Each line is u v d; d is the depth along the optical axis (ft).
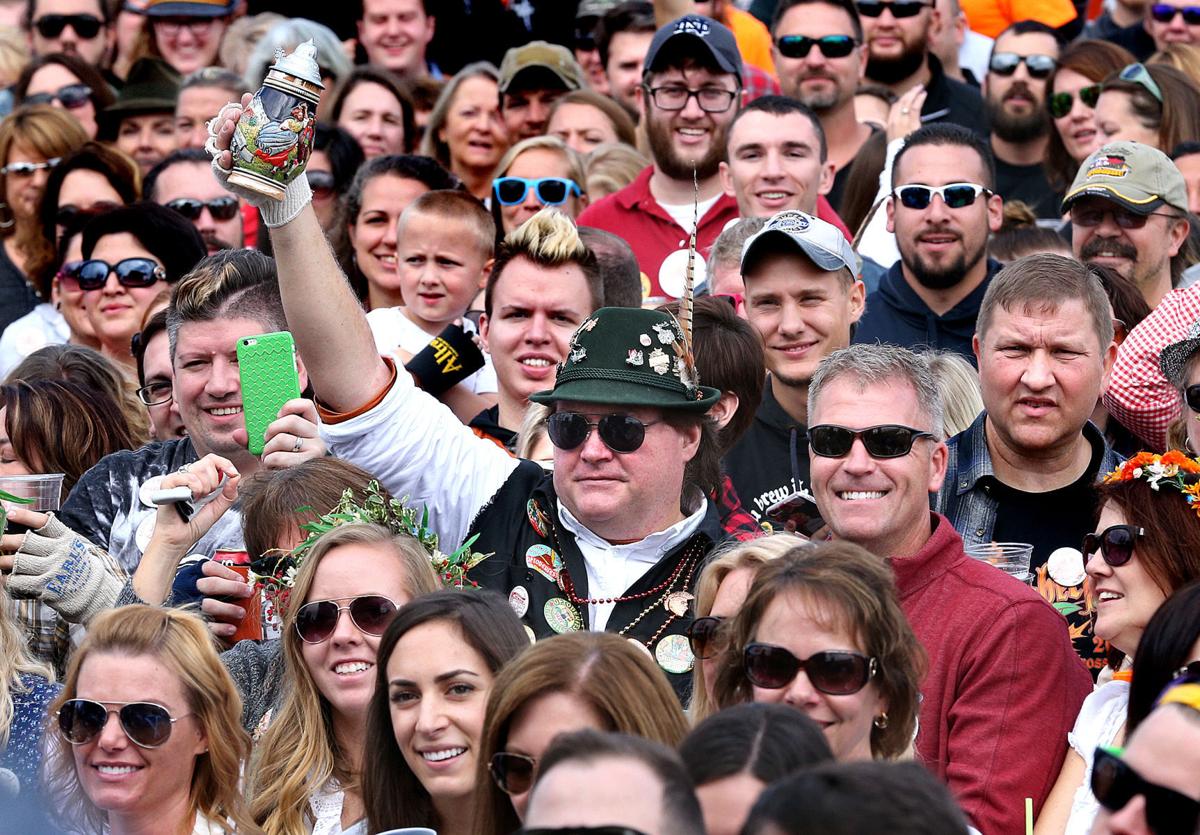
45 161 120.67
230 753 60.13
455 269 97.81
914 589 66.80
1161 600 63.26
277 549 67.56
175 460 81.92
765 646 55.16
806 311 83.51
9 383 86.17
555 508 70.33
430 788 56.85
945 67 138.00
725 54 105.60
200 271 79.41
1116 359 81.00
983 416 78.59
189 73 144.77
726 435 78.54
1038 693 64.08
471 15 143.74
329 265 67.72
